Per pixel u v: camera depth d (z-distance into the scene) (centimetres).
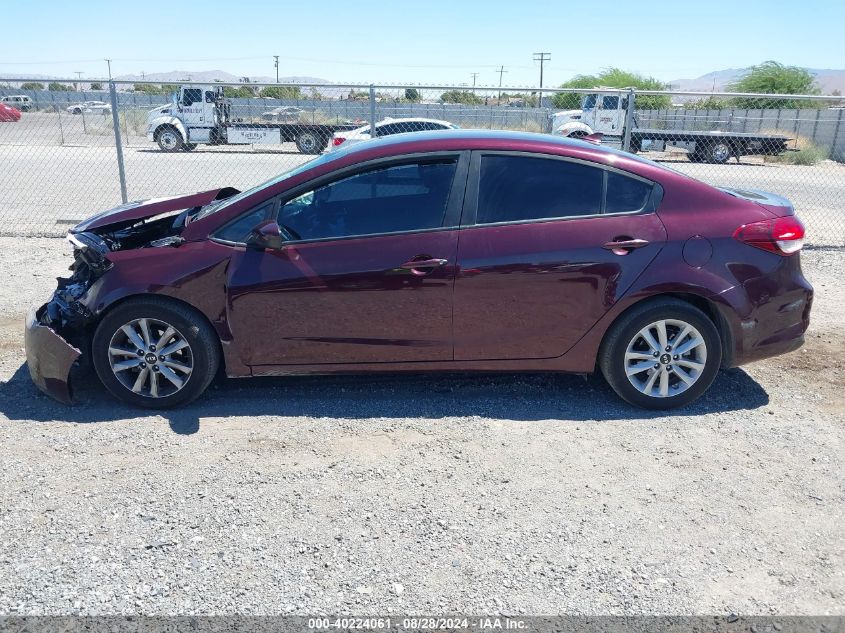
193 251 438
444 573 303
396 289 435
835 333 625
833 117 2608
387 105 2423
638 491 368
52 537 322
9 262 830
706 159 2566
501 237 436
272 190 446
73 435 420
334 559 310
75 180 1700
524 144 449
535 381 505
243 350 445
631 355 450
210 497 356
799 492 370
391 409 459
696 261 439
